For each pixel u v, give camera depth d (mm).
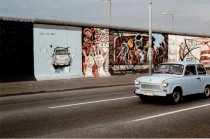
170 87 12203
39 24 21219
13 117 9586
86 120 9195
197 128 8281
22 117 9594
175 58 33438
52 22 21875
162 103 12656
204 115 10109
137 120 9234
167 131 7930
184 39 34594
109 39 26156
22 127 8273
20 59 20328
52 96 14883
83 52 24125
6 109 11070
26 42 20594
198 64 14031
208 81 14352
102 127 8305
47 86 18312
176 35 33406
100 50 25438
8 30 19766
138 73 28828
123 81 22234
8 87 17484
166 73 13344
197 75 13797
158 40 31109
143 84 12609
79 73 23859
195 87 13539
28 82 20031
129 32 27984
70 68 23203
